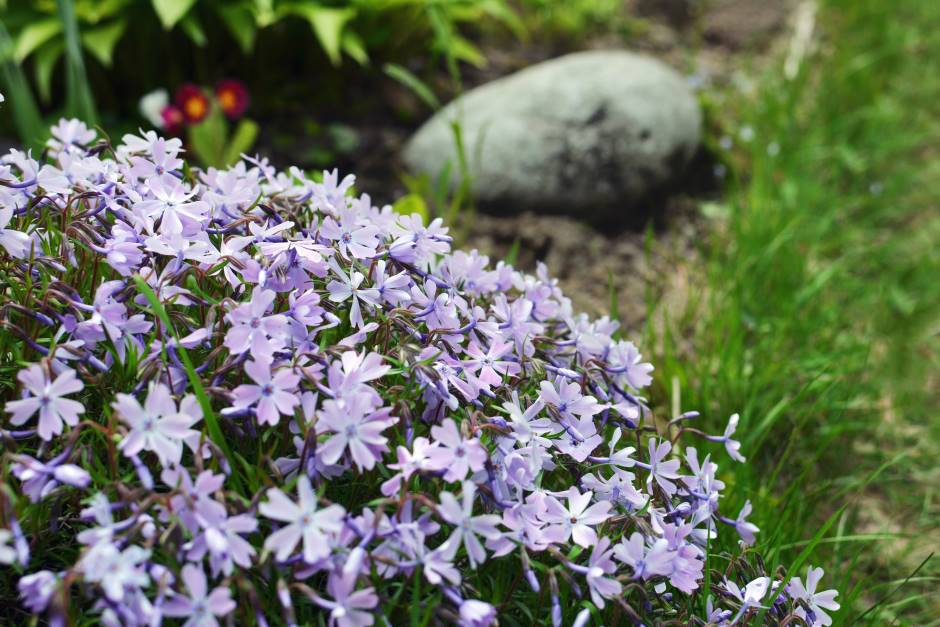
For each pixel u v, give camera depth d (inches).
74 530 16.4
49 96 36.2
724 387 25.4
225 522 14.8
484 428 16.5
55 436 16.2
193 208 17.2
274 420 15.5
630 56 36.0
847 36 47.1
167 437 15.3
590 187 32.5
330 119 36.1
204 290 17.1
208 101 31.3
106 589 14.2
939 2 51.3
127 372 16.3
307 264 17.0
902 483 25.7
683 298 30.2
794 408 26.0
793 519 23.1
